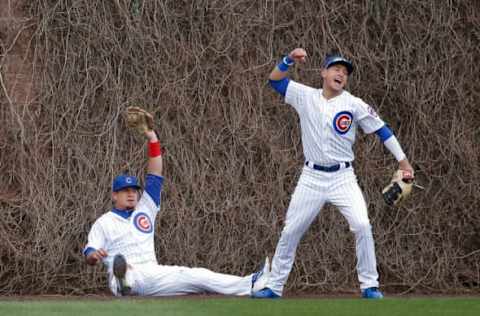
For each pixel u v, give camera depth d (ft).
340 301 79.41
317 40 107.55
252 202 105.70
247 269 105.50
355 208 86.43
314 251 107.04
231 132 105.50
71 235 101.24
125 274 81.76
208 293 92.12
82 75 102.27
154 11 103.81
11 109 100.07
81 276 101.40
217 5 105.40
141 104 103.35
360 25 108.37
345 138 86.63
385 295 104.42
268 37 106.52
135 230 88.07
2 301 86.89
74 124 101.81
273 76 88.17
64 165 101.50
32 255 100.22
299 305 74.33
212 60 105.29
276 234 105.91
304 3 107.34
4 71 100.32
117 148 102.83
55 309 70.08
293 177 106.93
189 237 104.12
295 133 107.45
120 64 102.94
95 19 102.37
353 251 108.06
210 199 104.94
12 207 100.07
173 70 104.17
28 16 101.40
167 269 86.33
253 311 69.05
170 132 104.01
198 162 104.99
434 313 69.00
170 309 70.08
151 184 89.92
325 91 87.15
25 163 100.58
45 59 101.40
